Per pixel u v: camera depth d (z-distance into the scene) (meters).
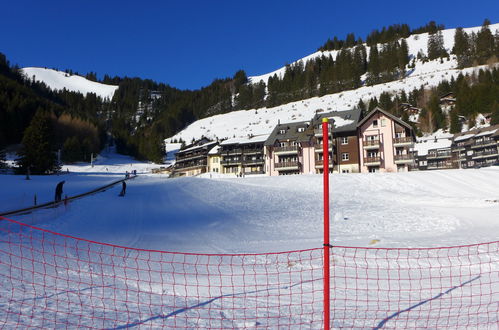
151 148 139.50
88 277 8.23
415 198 28.81
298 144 64.44
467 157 83.31
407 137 55.53
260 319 5.82
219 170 83.56
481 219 18.67
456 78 154.88
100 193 33.62
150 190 38.31
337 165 59.75
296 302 6.93
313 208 26.02
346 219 20.45
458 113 118.38
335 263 10.67
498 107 104.12
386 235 15.76
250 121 175.12
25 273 7.92
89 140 125.38
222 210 25.83
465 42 183.25
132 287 7.68
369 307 6.62
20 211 17.97
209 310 6.25
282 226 19.39
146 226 18.89
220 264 10.95
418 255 11.20
